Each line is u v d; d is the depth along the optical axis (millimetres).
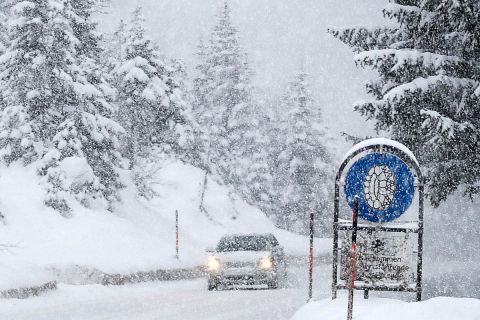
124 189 43719
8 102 39750
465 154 25047
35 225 33406
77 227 34188
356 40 29156
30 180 37156
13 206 34281
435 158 26234
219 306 20875
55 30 39594
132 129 58438
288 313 19266
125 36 62031
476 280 26359
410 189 15656
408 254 15344
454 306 11484
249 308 20391
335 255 15797
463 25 24250
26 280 22797
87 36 42938
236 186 79875
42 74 39281
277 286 27281
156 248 35656
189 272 34031
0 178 37031
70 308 20250
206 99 82625
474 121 25250
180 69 81062
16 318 18047
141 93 58719
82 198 37312
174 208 55156
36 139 39125
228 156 78875
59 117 40094
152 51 61531
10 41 40500
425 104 25266
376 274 15367
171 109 60812
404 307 11844
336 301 15062
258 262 26625
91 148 40312
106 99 43156
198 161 64438
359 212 15820
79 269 28484
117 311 19656
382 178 15789
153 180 56781
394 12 26234
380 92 29000
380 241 15430
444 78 24453
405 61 24922
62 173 36906
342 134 31922
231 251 28031
